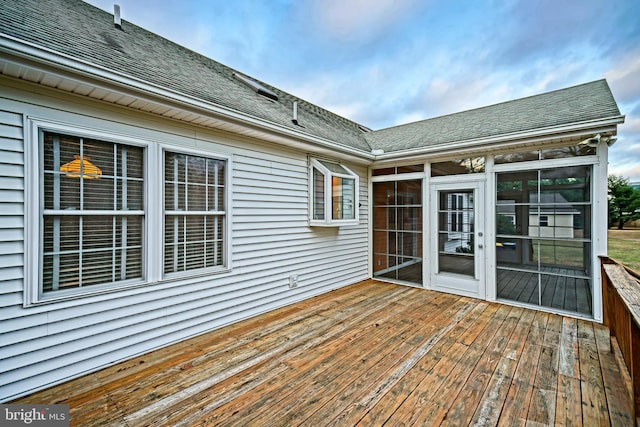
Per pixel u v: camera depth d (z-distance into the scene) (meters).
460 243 4.90
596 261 3.67
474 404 2.04
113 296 2.61
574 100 4.65
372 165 5.97
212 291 3.40
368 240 6.25
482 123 5.32
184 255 3.18
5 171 2.07
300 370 2.51
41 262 2.22
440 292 5.09
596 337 3.18
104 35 3.26
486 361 2.66
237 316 3.67
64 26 2.83
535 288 4.15
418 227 5.45
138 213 2.77
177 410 1.98
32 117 2.18
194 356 2.77
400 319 3.76
